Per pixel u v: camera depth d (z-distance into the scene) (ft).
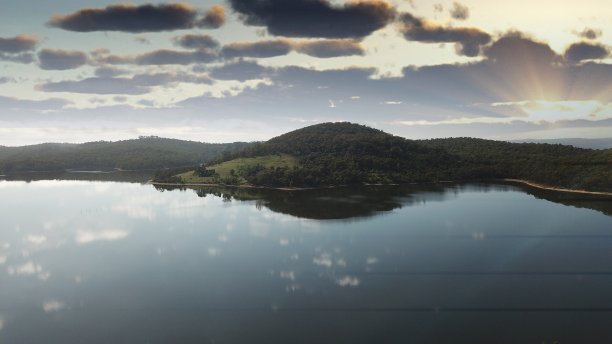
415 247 546.67
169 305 386.11
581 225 644.69
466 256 510.17
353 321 349.41
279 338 326.85
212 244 570.87
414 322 346.54
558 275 447.42
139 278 453.58
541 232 612.70
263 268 475.72
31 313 376.07
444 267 472.85
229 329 340.59
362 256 512.22
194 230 643.04
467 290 408.26
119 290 422.41
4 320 364.17
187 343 322.75
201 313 368.68
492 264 481.05
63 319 363.97
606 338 318.04
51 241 601.62
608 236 589.32
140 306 385.29
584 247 543.39
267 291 412.57
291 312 367.66
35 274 470.39
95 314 371.56
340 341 321.73
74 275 465.88
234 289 418.51
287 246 555.69
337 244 561.84
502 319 349.00
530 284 423.23
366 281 434.30
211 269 475.72
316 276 449.89
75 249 562.25
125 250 553.23
